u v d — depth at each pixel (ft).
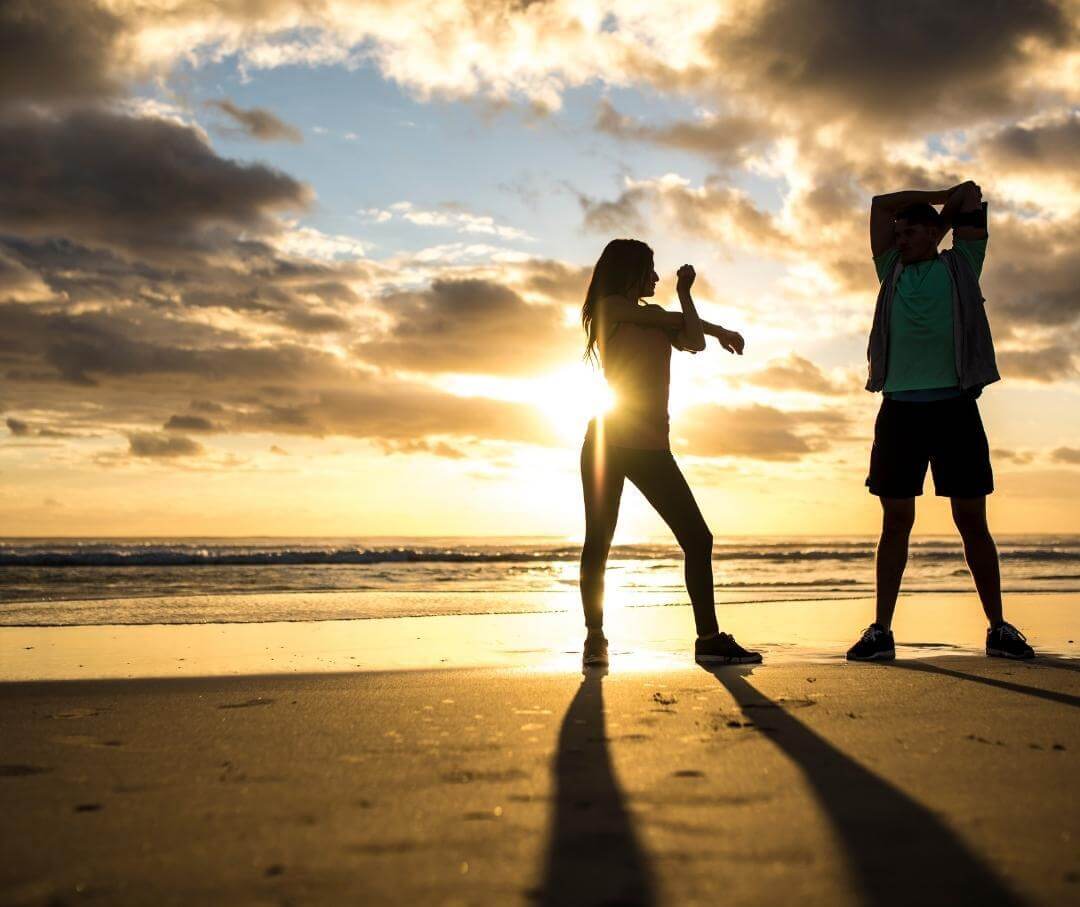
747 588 36.63
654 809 5.29
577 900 3.97
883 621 13.34
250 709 9.06
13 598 31.14
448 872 4.32
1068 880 4.16
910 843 4.66
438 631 19.43
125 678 11.83
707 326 13.89
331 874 4.30
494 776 6.13
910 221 13.50
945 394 13.32
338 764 6.56
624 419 13.71
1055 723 7.89
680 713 8.45
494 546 187.73
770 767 6.28
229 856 4.57
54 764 6.66
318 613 24.14
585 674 11.64
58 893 4.10
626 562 84.99
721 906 3.89
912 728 7.68
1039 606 24.72
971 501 13.46
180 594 33.55
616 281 14.33
